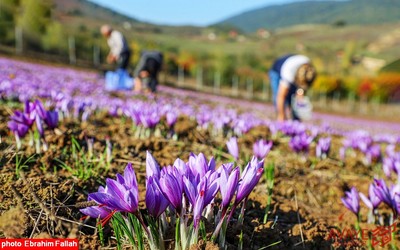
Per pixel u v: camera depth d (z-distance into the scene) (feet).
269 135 20.40
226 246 6.08
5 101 19.25
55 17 361.51
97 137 12.91
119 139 13.37
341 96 168.86
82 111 15.71
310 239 8.08
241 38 567.59
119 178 5.53
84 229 6.89
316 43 496.23
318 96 163.12
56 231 6.59
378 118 135.03
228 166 5.92
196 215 5.52
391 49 444.55
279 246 7.31
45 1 121.19
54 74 53.98
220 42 491.72
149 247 6.37
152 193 5.43
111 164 10.39
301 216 9.45
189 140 15.71
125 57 45.91
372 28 573.33
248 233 7.18
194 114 24.80
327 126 29.32
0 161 9.12
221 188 5.59
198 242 5.76
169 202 5.64
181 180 5.56
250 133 19.71
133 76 45.37
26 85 25.05
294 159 15.61
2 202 7.11
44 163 9.27
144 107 19.33
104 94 33.60
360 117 124.67
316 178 13.24
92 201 7.00
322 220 9.57
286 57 27.58
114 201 5.31
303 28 652.48
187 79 150.00
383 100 171.12
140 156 11.69
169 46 277.03
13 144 10.48
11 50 95.25
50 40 119.14
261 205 9.35
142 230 6.52
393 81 169.78
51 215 6.11
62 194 7.79
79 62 111.86
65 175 8.93
